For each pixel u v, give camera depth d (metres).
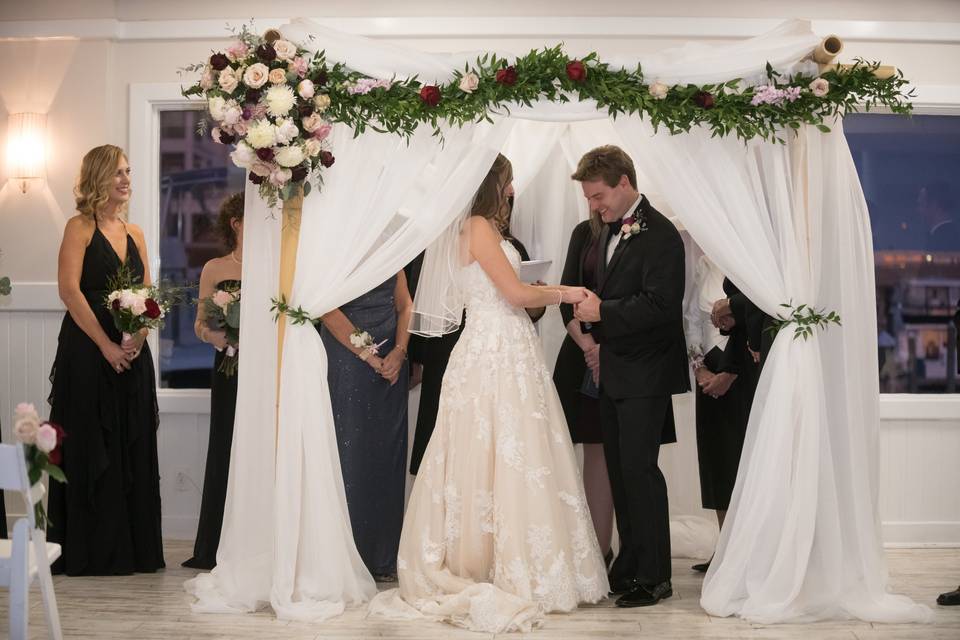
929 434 5.41
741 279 3.97
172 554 5.05
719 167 3.95
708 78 3.85
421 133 3.94
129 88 5.44
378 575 4.50
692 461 5.16
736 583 3.92
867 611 3.85
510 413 3.96
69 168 5.39
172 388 5.73
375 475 4.48
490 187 4.17
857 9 5.33
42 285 5.34
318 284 3.99
